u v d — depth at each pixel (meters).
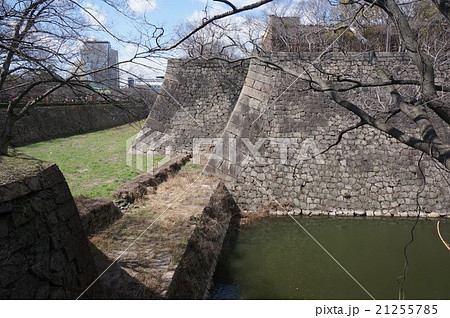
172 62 15.59
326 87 4.45
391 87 4.64
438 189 10.77
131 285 4.79
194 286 5.72
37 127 17.31
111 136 19.47
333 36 9.95
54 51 4.55
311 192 11.10
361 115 4.32
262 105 11.80
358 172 11.09
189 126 15.08
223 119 15.00
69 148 15.14
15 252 3.11
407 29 3.96
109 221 7.09
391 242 9.16
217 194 9.98
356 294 6.71
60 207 3.80
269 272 7.62
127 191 8.45
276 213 10.94
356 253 8.53
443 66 10.98
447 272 7.52
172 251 5.91
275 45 13.59
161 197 9.13
